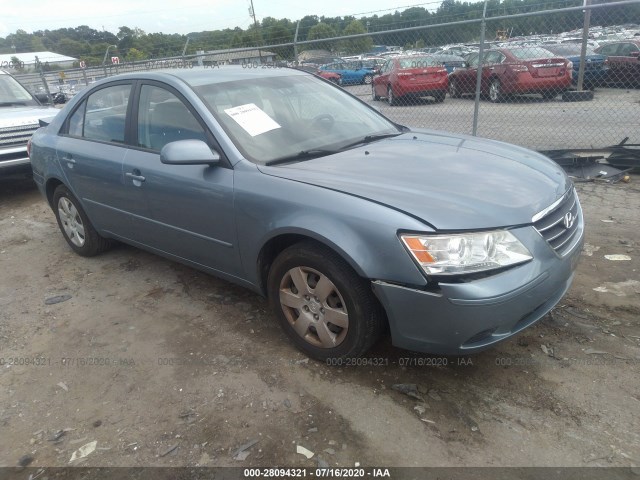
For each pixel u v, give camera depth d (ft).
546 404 8.24
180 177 10.63
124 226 13.09
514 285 7.62
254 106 11.14
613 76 38.65
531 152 11.14
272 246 9.68
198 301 12.33
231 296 12.46
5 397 9.31
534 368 9.11
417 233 7.59
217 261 10.87
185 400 8.86
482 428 7.84
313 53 32.83
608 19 26.18
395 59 34.63
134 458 7.69
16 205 22.50
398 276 7.76
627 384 8.54
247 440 7.88
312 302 9.26
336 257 8.53
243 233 9.77
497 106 33.83
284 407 8.52
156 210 11.57
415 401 8.47
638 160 20.51
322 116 11.96
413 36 27.76
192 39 48.26
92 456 7.79
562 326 10.28
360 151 10.56
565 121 29.94
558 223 8.67
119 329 11.35
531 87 34.55
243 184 9.56
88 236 14.94
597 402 8.20
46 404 9.05
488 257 7.56
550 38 38.22
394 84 34.96
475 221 7.66
